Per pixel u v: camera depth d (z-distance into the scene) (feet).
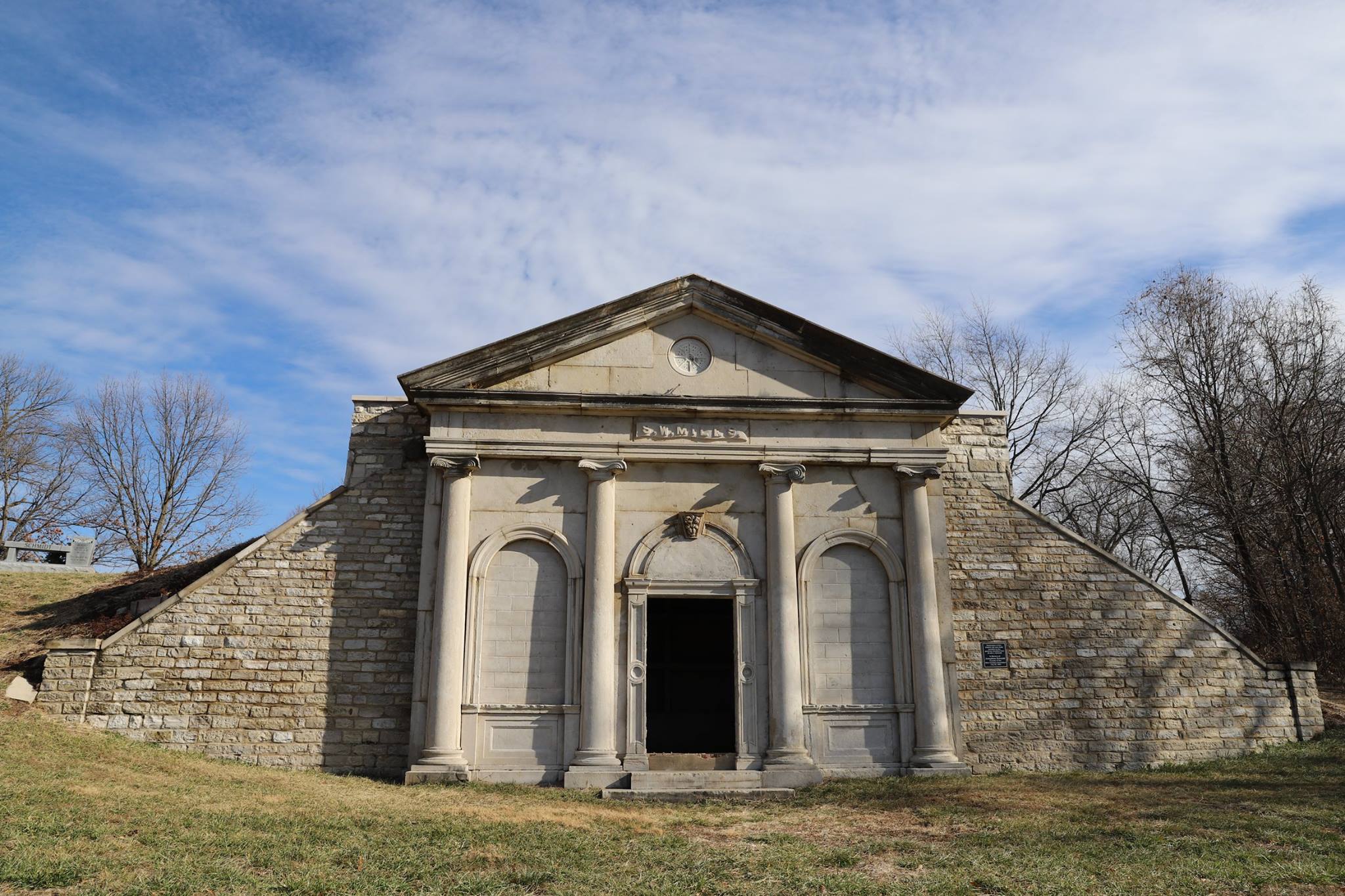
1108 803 48.98
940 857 39.52
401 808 46.68
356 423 63.87
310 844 38.27
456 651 57.31
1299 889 34.73
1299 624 85.76
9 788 41.39
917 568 61.11
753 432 62.08
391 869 35.76
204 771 51.37
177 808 41.91
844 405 62.23
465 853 38.60
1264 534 90.74
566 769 56.29
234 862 35.14
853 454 62.18
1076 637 63.77
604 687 57.36
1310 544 86.89
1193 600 107.14
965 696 62.39
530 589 59.31
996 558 65.10
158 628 58.08
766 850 40.83
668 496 61.36
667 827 45.52
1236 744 62.69
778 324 63.72
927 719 59.16
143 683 57.21
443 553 58.54
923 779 56.59
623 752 56.95
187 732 56.80
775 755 57.36
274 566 60.13
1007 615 63.98
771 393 63.36
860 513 62.34
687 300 63.82
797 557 61.31
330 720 58.18
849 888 34.81
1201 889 34.78
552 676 58.13
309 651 59.00
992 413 68.54
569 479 61.00
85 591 76.02
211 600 58.95
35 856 33.14
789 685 58.44
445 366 60.54
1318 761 57.82
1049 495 130.72
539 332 61.82
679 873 36.94
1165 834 42.52
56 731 52.95
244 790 47.62
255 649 58.59
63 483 131.03
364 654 59.36
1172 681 63.41
